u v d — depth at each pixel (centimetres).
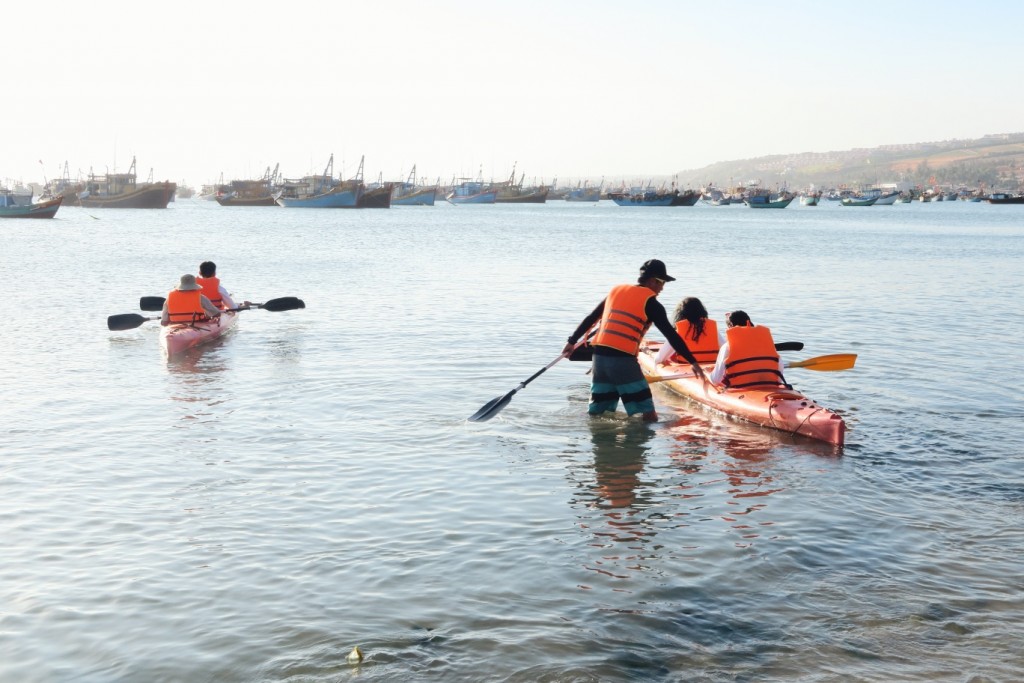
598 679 462
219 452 881
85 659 483
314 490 768
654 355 1338
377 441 930
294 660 481
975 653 494
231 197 18750
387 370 1314
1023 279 3020
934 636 513
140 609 541
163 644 498
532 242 5297
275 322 1795
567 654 489
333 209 17550
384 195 17288
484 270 3155
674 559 624
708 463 870
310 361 1382
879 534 675
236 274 2922
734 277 3053
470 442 934
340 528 678
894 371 1334
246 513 709
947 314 2052
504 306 2094
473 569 603
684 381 1168
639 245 5091
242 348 1491
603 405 1044
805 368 1257
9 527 671
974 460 878
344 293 2348
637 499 757
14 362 1346
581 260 3744
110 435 938
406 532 671
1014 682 464
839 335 1716
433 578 588
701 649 496
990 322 1909
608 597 562
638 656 488
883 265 3638
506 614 536
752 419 1022
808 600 560
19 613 535
